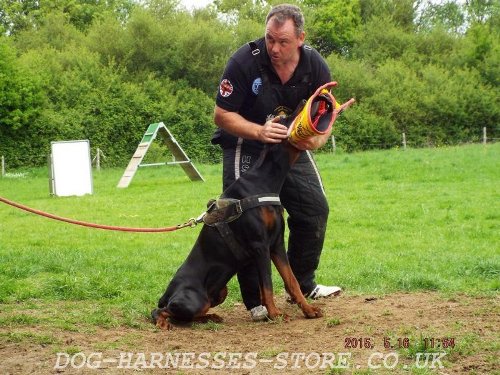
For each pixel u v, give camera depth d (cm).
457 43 5056
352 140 4238
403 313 577
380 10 5616
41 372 428
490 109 4481
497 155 2736
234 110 568
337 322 544
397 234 1223
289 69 564
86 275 787
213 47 4384
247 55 563
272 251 571
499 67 4656
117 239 1213
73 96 3853
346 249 1071
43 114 3650
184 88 4262
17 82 3512
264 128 540
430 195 1756
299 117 532
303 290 660
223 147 607
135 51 4284
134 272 830
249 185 559
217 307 657
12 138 3591
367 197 1759
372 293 701
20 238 1251
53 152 2122
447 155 2823
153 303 650
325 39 5500
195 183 2342
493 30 5362
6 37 4047
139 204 1792
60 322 548
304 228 626
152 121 3941
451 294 675
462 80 4591
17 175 3167
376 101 4341
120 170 3400
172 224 1447
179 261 934
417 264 886
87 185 2133
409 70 4644
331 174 2303
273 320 562
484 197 1694
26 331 516
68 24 5059
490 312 567
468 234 1210
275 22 541
